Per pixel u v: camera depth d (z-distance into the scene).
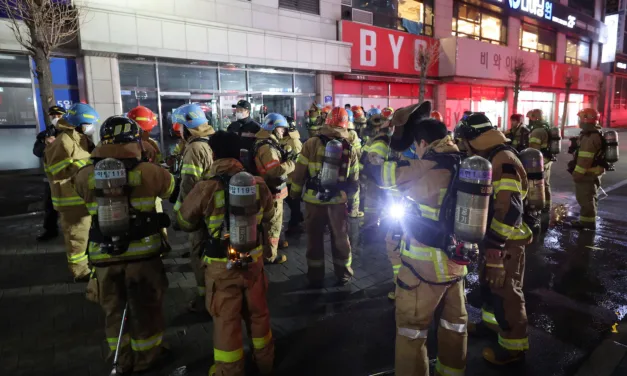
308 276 4.43
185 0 11.60
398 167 2.40
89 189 2.70
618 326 3.62
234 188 2.46
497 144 2.75
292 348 3.28
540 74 25.06
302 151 4.22
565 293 4.31
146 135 4.30
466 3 20.61
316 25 14.83
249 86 13.25
